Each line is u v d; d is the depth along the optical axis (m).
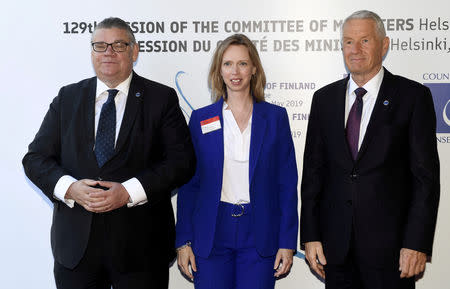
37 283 2.96
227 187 2.24
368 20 2.11
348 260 2.17
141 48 2.88
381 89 2.12
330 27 2.84
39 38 2.88
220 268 2.24
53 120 2.21
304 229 2.25
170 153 2.16
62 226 2.12
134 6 2.86
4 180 2.93
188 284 2.95
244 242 2.22
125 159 2.09
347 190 2.10
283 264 2.25
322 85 2.86
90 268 2.10
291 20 2.84
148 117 2.15
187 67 2.88
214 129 2.27
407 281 2.09
